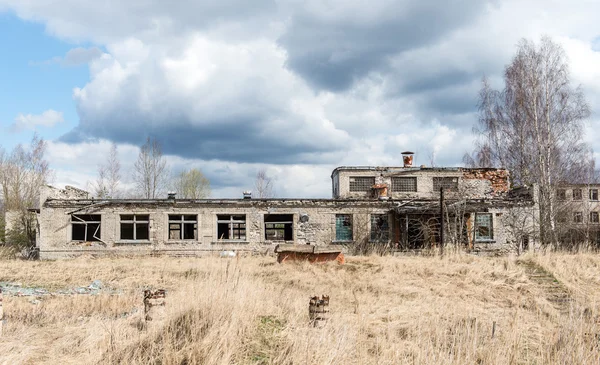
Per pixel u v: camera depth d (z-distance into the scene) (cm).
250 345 773
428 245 3297
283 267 2186
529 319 1226
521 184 3831
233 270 1620
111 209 3192
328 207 3297
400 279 1895
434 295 1603
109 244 3164
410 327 1037
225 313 852
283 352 734
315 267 2212
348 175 3900
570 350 786
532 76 3525
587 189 4022
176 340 768
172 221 3212
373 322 1091
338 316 1027
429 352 802
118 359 755
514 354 816
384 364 755
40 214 3150
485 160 4097
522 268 2078
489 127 3906
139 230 3612
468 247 3250
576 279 1919
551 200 3384
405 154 4066
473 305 1420
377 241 3291
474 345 792
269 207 3266
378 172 3909
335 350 729
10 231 3891
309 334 760
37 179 5062
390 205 3319
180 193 5691
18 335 950
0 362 769
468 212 3275
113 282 1908
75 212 3164
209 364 680
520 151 3703
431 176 3912
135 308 1298
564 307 1463
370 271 2095
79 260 2861
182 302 941
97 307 1289
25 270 2250
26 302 1373
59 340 923
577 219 4069
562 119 3459
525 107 3550
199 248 3197
